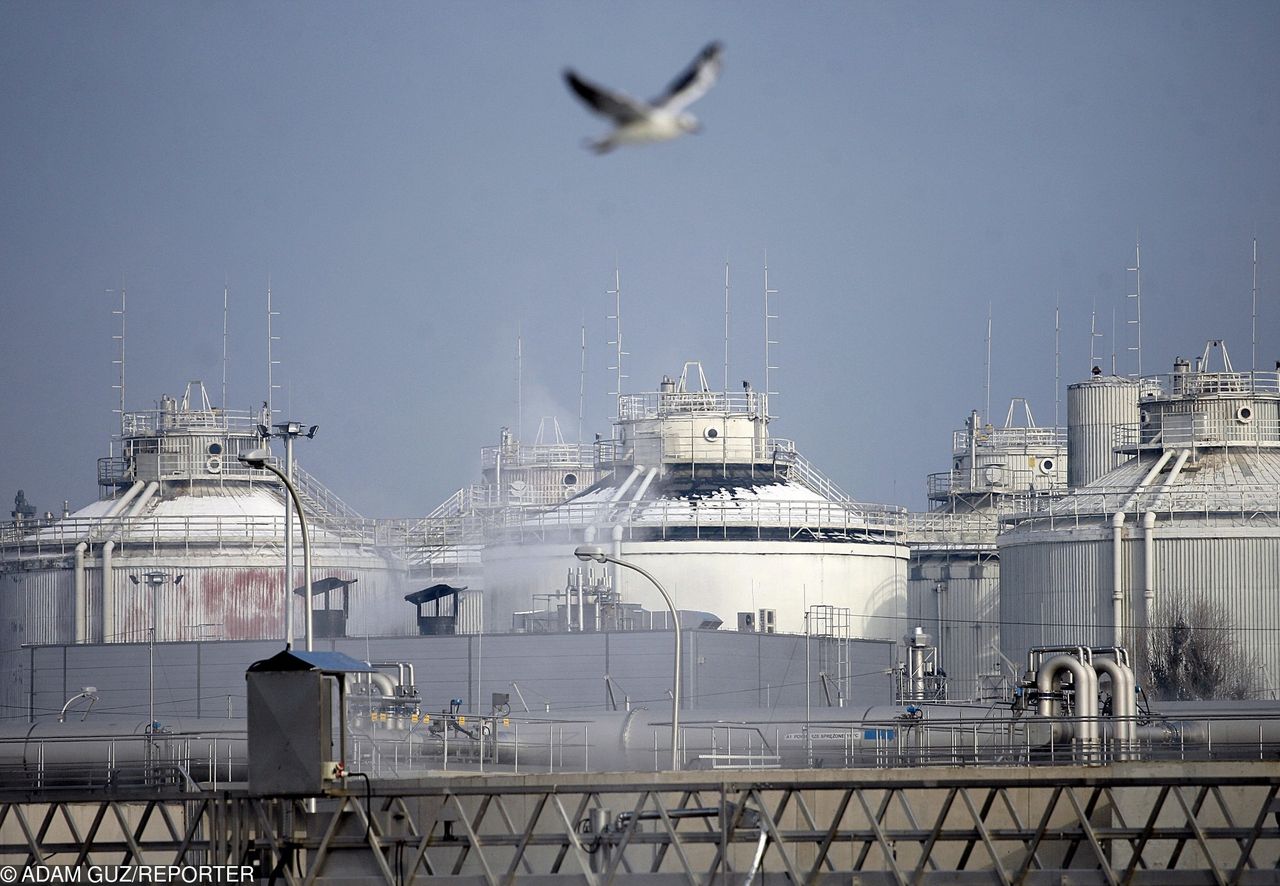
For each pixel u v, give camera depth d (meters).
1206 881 163.88
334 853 179.38
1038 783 160.12
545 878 164.88
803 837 164.38
